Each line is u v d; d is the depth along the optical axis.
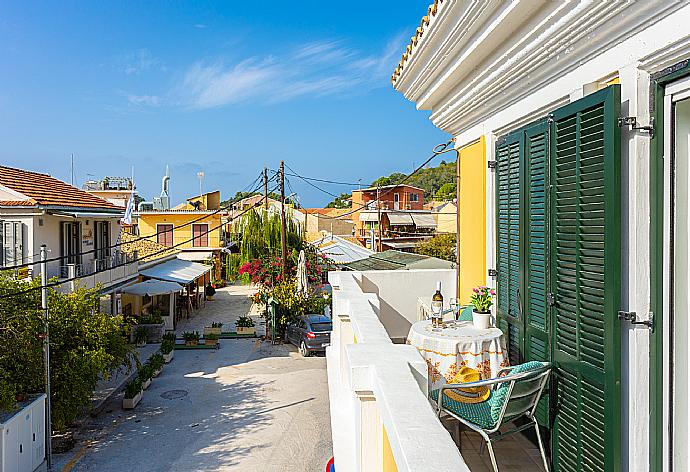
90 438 12.20
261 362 18.50
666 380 2.08
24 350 10.69
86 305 12.84
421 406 1.65
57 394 11.59
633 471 2.13
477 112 4.22
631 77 2.17
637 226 2.12
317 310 21.86
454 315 4.40
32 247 16.44
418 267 7.21
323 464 10.78
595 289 2.36
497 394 2.86
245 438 12.09
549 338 2.85
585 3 2.28
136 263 22.53
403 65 4.69
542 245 2.94
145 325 21.95
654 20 2.03
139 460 11.04
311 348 18.98
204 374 17.12
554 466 2.78
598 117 2.30
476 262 4.54
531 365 2.79
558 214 2.70
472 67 3.75
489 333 3.64
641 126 2.12
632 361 2.14
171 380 16.50
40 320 10.95
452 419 3.86
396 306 6.34
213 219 36.78
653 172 2.09
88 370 11.84
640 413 2.12
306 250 27.39
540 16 2.69
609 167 2.21
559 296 2.71
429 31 3.66
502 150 3.66
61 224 18.03
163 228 36.56
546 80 3.00
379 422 2.20
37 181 20.08
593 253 2.37
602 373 2.30
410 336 4.00
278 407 14.05
